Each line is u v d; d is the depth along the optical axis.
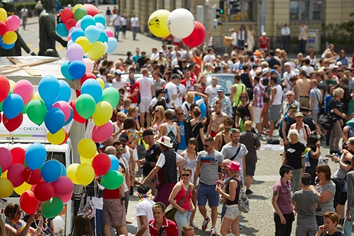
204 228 25.48
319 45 87.06
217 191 23.47
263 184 31.45
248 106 35.47
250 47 81.56
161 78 45.47
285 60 58.88
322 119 37.06
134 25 100.38
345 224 23.88
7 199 20.44
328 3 89.06
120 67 47.56
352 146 25.67
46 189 16.81
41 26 34.16
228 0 69.88
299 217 22.53
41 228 18.55
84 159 19.30
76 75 19.53
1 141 20.67
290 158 27.45
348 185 23.66
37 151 16.55
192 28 25.86
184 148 29.80
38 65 24.48
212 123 33.09
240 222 26.58
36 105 16.38
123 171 23.97
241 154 26.47
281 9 87.81
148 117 41.00
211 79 42.59
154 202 22.45
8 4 30.39
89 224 18.22
